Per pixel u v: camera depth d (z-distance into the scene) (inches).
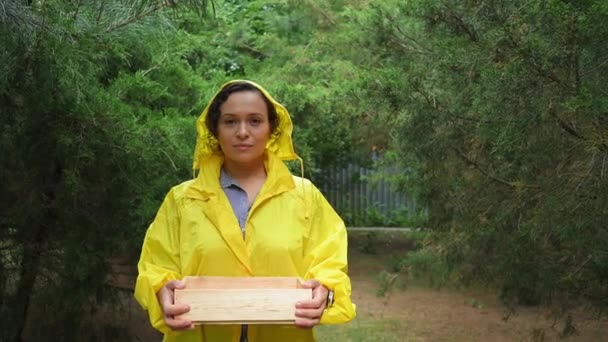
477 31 221.6
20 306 249.1
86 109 208.5
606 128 174.1
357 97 260.4
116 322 292.4
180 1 204.5
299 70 426.0
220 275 117.6
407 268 317.7
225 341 119.6
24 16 185.9
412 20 272.4
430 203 276.4
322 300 112.8
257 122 121.9
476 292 396.5
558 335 258.7
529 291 238.7
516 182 201.9
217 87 296.4
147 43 263.7
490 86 182.2
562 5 165.8
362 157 499.2
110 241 234.5
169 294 113.7
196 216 120.4
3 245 248.4
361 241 597.6
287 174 123.0
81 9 203.3
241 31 471.5
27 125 210.2
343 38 368.2
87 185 226.1
